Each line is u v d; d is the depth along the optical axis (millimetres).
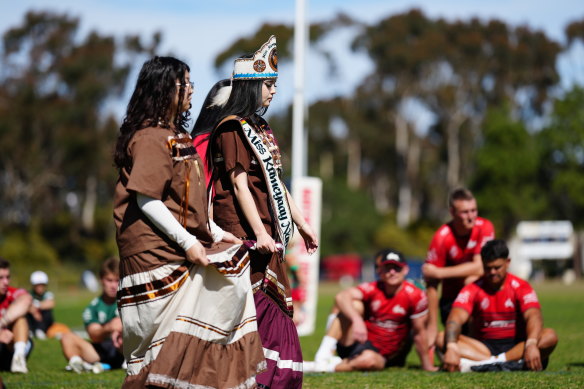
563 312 34969
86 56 97812
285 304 9500
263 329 9258
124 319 8422
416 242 115562
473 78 111500
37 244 93375
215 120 9922
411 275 71312
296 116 31859
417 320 15656
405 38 111062
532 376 12570
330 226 114688
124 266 8445
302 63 31875
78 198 107438
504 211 106875
